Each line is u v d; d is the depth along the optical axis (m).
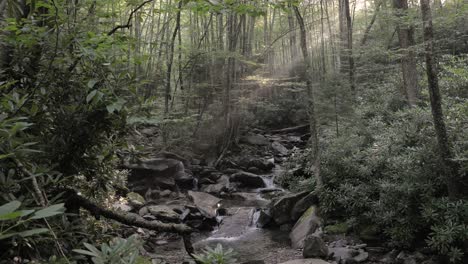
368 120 6.63
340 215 5.39
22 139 1.59
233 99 9.76
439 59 7.40
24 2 2.18
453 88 5.30
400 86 7.67
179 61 8.47
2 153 1.47
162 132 8.18
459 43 8.45
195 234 5.65
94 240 2.36
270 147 10.69
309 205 5.73
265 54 10.95
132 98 2.30
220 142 9.58
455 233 3.70
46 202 1.74
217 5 2.31
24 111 1.86
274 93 12.88
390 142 5.01
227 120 9.55
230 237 5.51
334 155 5.67
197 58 8.84
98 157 2.45
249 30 11.34
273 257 4.63
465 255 3.78
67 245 1.93
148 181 7.12
